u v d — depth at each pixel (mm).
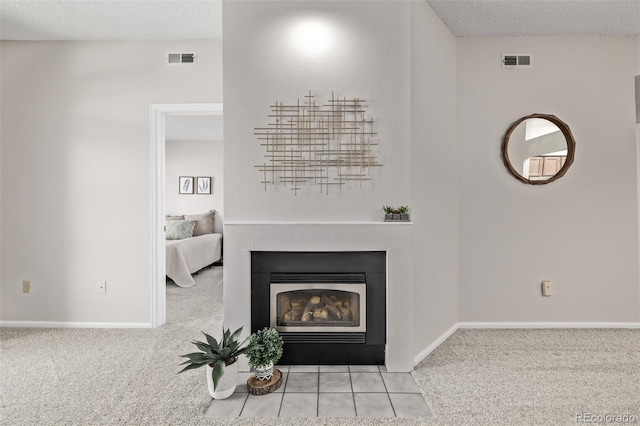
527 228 3211
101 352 2705
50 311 3264
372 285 2447
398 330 2398
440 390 2146
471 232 3201
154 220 3250
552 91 3197
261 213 2479
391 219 2395
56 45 3223
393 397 2076
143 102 3238
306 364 2480
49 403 2012
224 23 2475
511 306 3219
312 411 1942
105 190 3248
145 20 2918
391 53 2459
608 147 3201
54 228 3254
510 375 2324
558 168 3201
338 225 2400
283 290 2445
